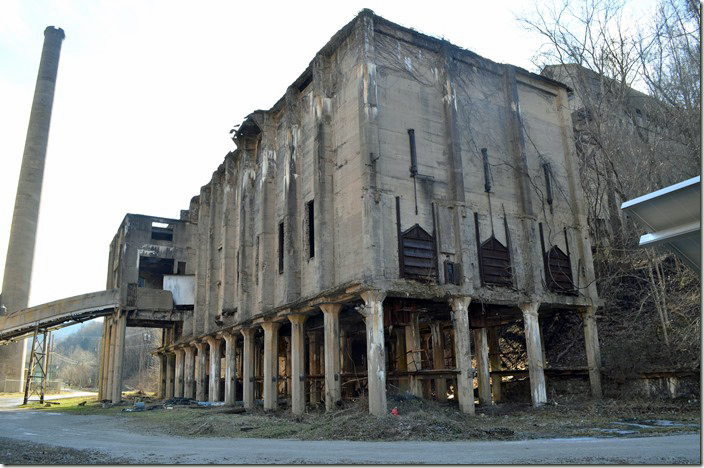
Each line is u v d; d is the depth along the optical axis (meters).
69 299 44.06
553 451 12.44
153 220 49.12
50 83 78.50
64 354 170.88
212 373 39.44
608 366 26.41
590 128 35.09
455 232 23.89
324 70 26.67
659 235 6.20
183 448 15.75
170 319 46.19
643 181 33.09
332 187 25.23
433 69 25.81
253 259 33.97
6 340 48.12
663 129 34.12
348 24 24.81
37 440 18.94
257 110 32.75
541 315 30.41
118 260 50.19
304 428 20.19
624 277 32.56
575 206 29.11
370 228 21.53
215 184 42.28
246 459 12.93
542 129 29.48
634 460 10.66
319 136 25.58
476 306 26.36
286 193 28.33
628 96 36.22
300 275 27.11
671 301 28.53
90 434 21.31
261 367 41.94
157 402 44.47
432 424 17.94
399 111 24.08
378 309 21.02
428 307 26.09
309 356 34.84
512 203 26.73
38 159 75.69
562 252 27.78
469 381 22.23
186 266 49.53
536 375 24.72
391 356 30.92
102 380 48.53
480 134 26.61
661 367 24.67
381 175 22.69
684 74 32.62
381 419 18.97
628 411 21.55
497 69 28.33
